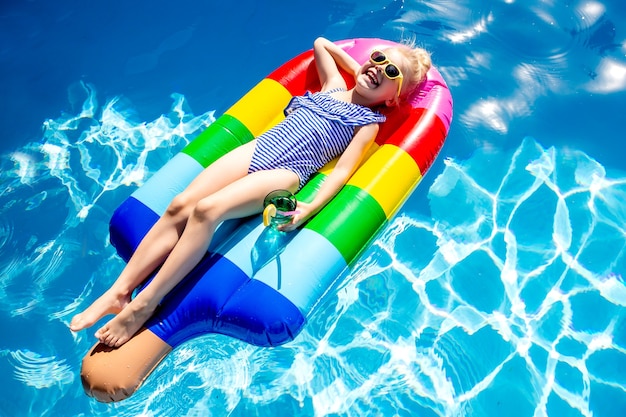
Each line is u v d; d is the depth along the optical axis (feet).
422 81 12.02
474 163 13.50
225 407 10.61
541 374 11.09
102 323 11.43
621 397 10.91
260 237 10.09
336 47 12.30
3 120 14.19
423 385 10.91
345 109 11.14
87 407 10.57
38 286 11.84
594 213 12.86
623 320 11.70
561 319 11.67
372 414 10.59
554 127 13.99
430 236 12.57
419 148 11.10
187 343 11.03
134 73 14.99
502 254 12.35
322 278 9.68
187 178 10.77
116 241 10.55
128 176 13.25
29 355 11.07
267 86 11.98
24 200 12.91
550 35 15.38
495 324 11.57
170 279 9.26
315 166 10.98
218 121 11.57
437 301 11.80
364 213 10.26
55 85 14.82
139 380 9.22
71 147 13.74
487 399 10.82
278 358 11.12
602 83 14.66
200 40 15.58
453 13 15.81
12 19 16.10
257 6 16.21
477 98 14.37
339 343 11.32
